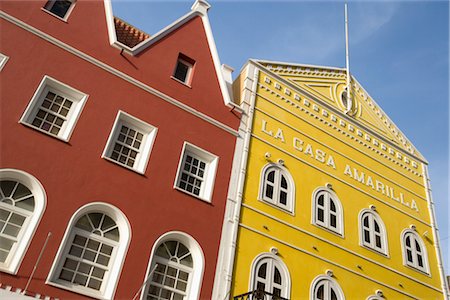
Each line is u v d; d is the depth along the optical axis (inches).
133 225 462.3
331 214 669.3
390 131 901.8
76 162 459.8
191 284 476.7
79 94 504.4
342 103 835.4
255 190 594.2
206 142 584.1
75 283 410.6
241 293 498.6
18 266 379.6
